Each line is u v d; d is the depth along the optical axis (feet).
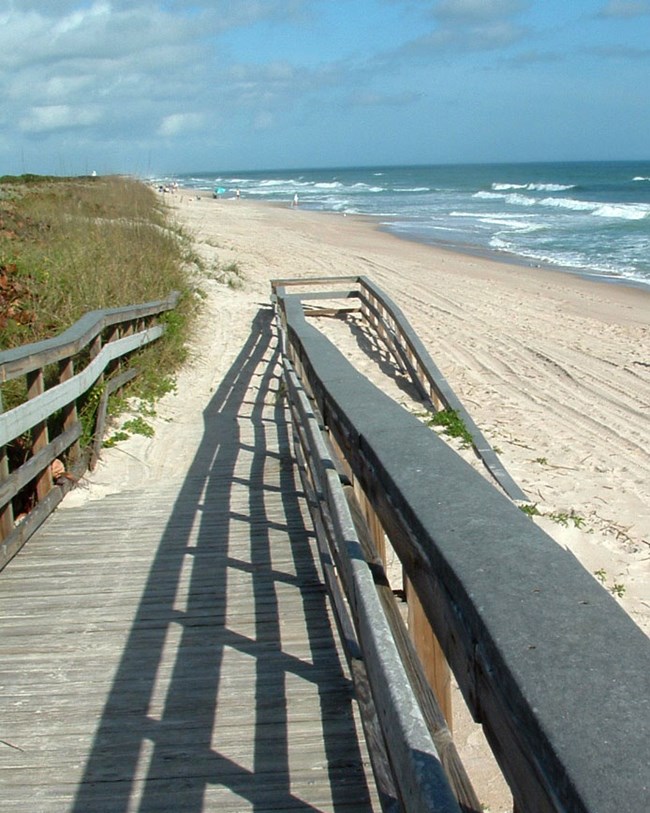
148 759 9.02
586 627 3.52
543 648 3.40
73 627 12.03
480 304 50.60
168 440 22.95
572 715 2.98
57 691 10.36
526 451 25.41
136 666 10.91
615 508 21.09
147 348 28.96
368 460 7.00
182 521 16.42
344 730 9.41
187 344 33.47
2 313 23.47
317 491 13.37
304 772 8.73
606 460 24.70
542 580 4.00
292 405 19.99
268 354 34.27
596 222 122.62
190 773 8.77
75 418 18.65
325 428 12.89
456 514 5.02
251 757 9.01
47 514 16.67
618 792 2.62
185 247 50.83
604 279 65.82
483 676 3.76
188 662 10.98
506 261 76.95
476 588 3.97
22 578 13.78
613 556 18.31
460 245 90.89
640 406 30.32
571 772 2.75
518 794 3.34
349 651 8.92
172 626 12.00
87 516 16.85
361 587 6.17
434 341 39.81
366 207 170.30
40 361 15.52
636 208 142.61
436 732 5.69
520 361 36.65
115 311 22.68
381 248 83.05
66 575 13.87
